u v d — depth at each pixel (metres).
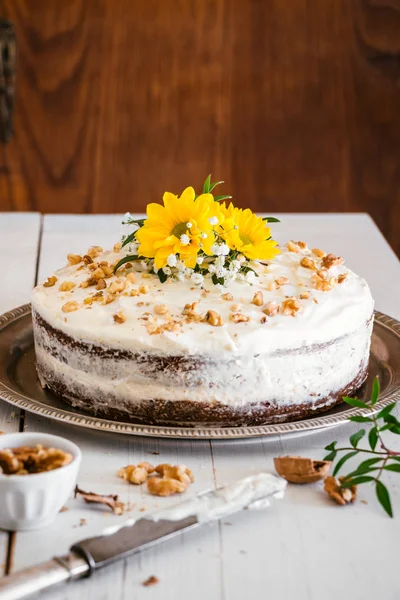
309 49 2.21
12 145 2.23
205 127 2.24
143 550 0.79
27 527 0.81
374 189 2.28
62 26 2.17
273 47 2.20
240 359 0.93
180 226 1.00
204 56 2.20
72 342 0.97
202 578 0.76
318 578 0.76
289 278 1.04
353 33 2.20
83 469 0.89
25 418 0.97
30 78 2.19
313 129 2.25
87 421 0.91
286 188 2.27
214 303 0.98
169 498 0.85
